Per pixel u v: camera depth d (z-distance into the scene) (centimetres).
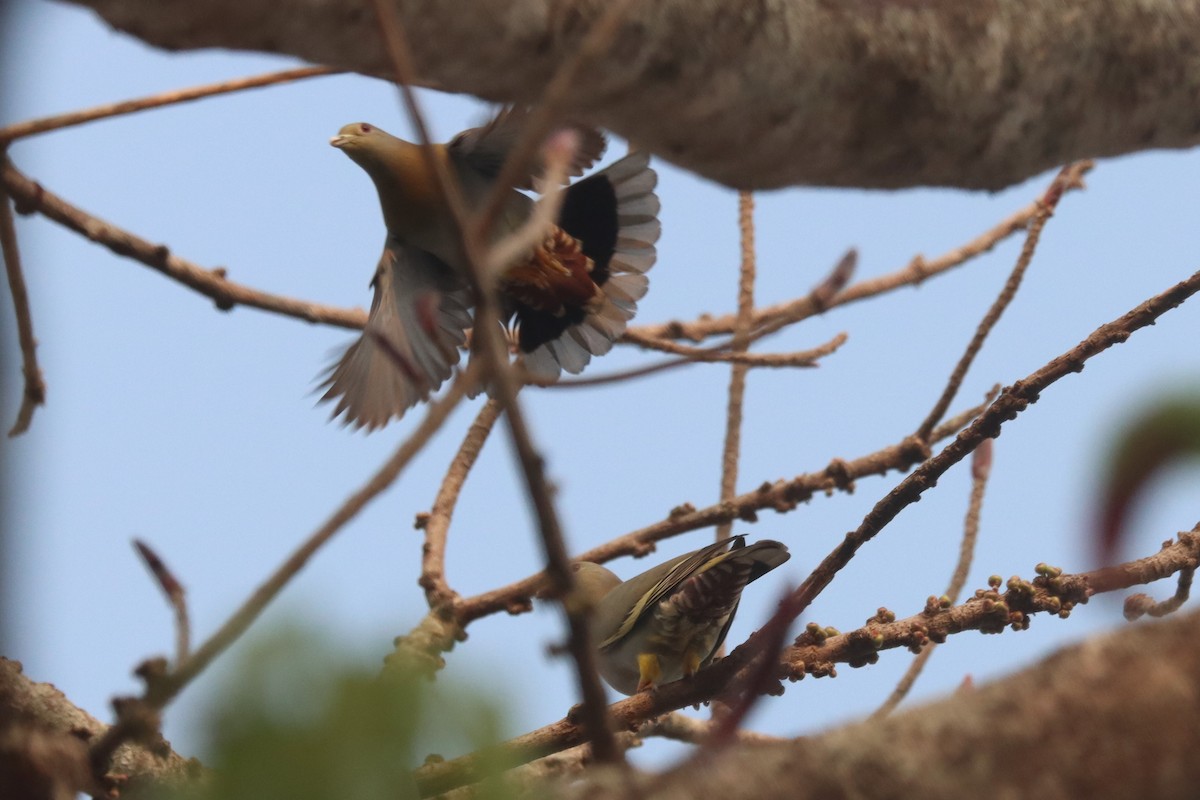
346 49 435
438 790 264
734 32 486
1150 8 582
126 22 409
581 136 1027
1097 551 198
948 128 543
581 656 363
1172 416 195
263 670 230
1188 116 600
